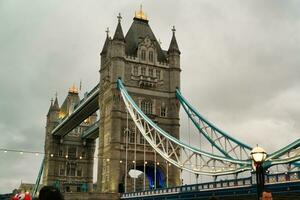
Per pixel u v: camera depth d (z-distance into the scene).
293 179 44.34
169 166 96.69
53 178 148.88
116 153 92.38
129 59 101.25
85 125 159.50
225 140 80.75
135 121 90.06
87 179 154.12
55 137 154.38
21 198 19.94
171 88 103.06
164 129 99.75
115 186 89.81
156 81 102.12
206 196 58.94
